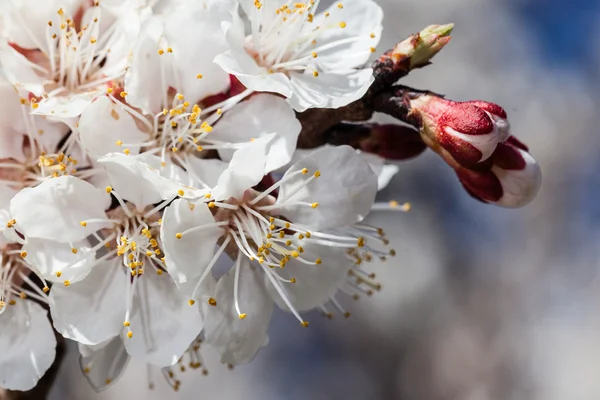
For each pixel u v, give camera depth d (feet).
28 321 0.74
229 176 0.72
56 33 0.75
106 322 0.73
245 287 0.74
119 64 0.75
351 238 0.74
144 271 0.74
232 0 0.73
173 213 0.72
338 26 0.77
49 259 0.72
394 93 0.76
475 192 0.76
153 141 0.74
